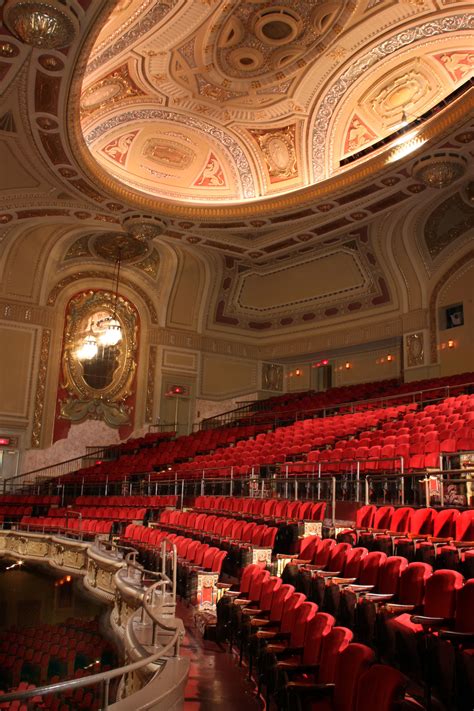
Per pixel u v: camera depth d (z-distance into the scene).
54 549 12.30
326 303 20.39
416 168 12.66
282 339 21.58
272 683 3.73
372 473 8.88
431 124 11.78
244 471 12.09
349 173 13.72
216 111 14.28
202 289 20.84
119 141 14.64
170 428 20.08
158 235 16.34
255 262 20.30
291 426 15.63
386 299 18.77
